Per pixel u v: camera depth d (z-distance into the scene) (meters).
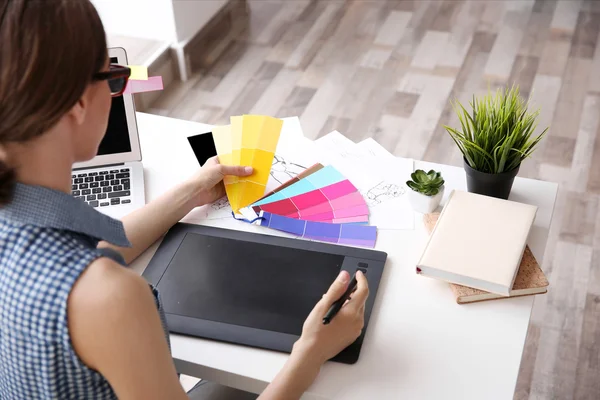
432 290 1.18
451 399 1.01
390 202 1.35
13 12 0.66
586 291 2.12
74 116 0.75
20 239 0.74
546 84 2.99
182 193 1.30
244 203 1.34
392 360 1.07
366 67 3.15
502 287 1.12
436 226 1.22
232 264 1.21
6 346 0.76
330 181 1.40
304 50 3.28
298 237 1.28
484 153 1.25
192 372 1.09
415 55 3.21
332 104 2.94
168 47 3.03
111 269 0.75
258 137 1.47
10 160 0.74
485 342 1.09
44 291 0.72
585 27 3.34
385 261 1.22
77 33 0.69
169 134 1.55
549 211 1.34
